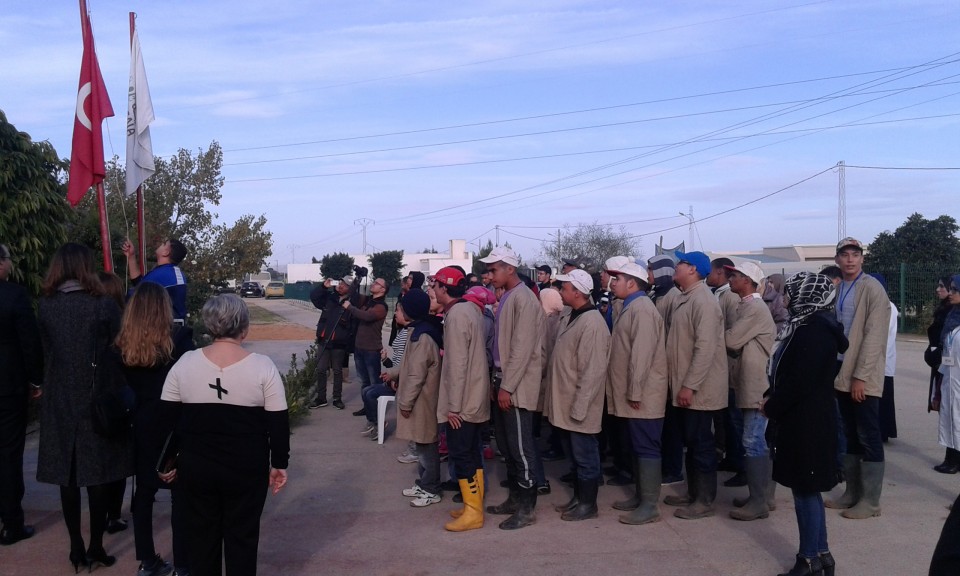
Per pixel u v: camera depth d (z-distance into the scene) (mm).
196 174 22172
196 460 4098
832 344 4805
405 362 6562
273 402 4203
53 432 5098
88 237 12812
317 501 6836
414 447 8164
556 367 6230
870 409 6195
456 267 6426
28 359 5465
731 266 6438
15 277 9266
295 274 93312
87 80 7980
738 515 6234
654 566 5312
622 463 7391
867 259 28688
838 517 6285
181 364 4180
